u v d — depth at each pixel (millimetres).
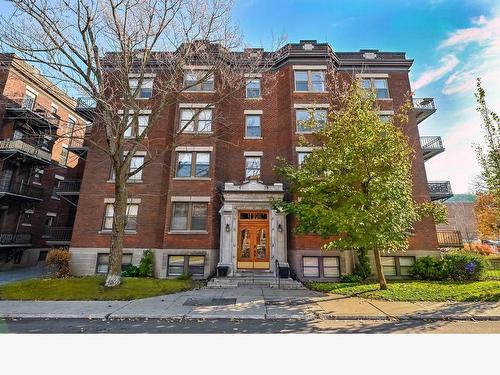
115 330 7562
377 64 20469
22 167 24547
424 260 16375
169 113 19547
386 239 11258
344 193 12109
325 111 19109
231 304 10289
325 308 9617
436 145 20750
